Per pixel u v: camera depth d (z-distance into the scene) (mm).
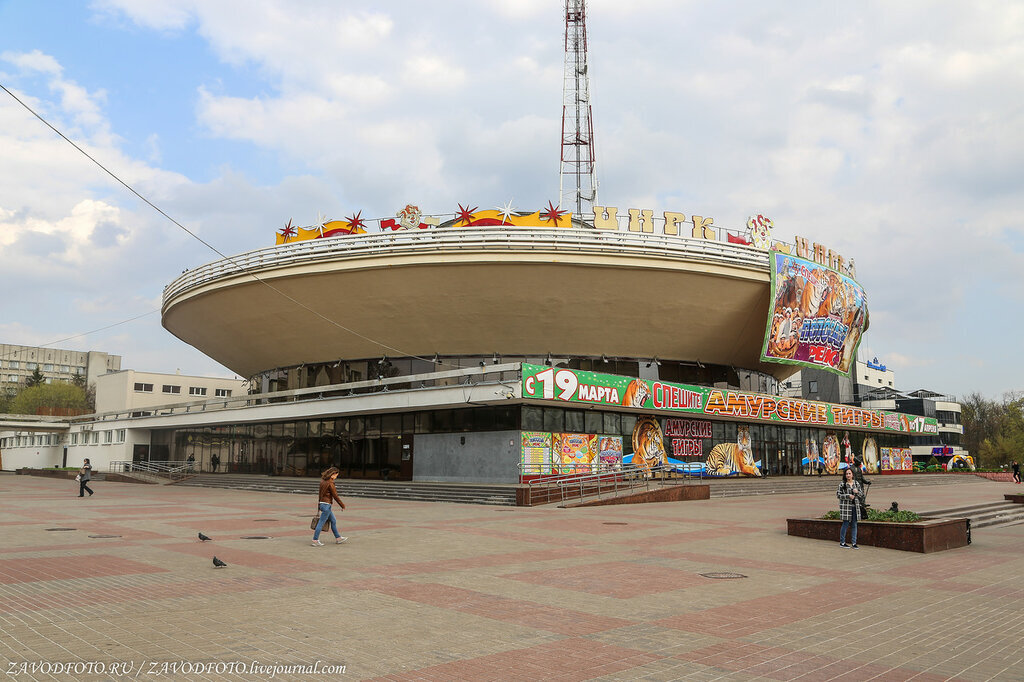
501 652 7559
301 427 46031
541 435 34625
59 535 17703
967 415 128250
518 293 41438
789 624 8945
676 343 45469
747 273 43688
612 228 41719
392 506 28438
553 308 42125
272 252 43062
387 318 43062
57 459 73938
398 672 6844
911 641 8219
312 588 10906
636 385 37125
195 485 47500
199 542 16375
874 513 17516
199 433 55312
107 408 74562
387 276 41375
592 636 8250
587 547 15945
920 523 16531
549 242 40250
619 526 20547
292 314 44875
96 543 16109
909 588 11523
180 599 10039
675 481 38750
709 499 33531
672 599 10352
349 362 46281
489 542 16688
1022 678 6895
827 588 11383
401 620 8914
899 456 67062
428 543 16422
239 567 12805
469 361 43969
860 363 103500
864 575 12727
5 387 139375
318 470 44344
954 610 9898
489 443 34906
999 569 13711
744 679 6762
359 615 9164
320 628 8477
